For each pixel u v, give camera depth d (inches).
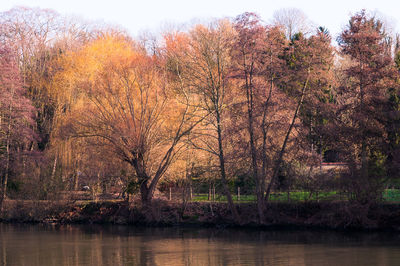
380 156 1640.0
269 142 1759.4
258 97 1755.7
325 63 1752.0
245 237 1565.0
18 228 1865.2
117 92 1903.3
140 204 1914.4
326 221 1637.6
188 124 1924.2
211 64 1920.5
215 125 1808.6
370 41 1689.2
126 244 1478.8
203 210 1862.7
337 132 1663.4
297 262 1162.0
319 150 1803.6
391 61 1685.5
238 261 1193.4
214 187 1926.7
